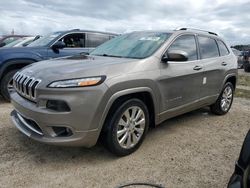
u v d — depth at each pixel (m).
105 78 3.25
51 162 3.38
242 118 5.67
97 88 3.16
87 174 3.14
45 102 3.15
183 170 3.32
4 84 6.07
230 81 5.99
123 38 4.78
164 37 4.31
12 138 4.00
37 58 6.39
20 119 3.65
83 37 7.42
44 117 3.09
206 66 4.90
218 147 4.06
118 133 3.46
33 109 3.18
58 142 3.12
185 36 4.59
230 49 6.03
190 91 4.55
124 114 3.49
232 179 2.14
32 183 2.91
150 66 3.78
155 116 3.94
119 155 3.55
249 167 2.07
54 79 3.14
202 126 5.02
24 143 3.86
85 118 3.12
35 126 3.38
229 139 4.41
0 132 4.20
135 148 3.74
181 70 4.25
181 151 3.86
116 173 3.19
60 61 3.85
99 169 3.26
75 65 3.49
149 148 3.91
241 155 2.21
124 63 3.59
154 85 3.77
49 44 6.75
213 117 5.64
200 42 4.96
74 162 3.40
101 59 3.86
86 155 3.60
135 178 3.09
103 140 3.47
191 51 4.67
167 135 4.46
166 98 4.05
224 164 3.52
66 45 7.10
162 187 2.94
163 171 3.27
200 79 4.76
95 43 7.63
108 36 7.94
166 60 3.96
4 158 3.41
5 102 6.21
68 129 3.15
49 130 3.15
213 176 3.21
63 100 3.05
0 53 6.05
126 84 3.40
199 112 5.99
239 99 7.95
